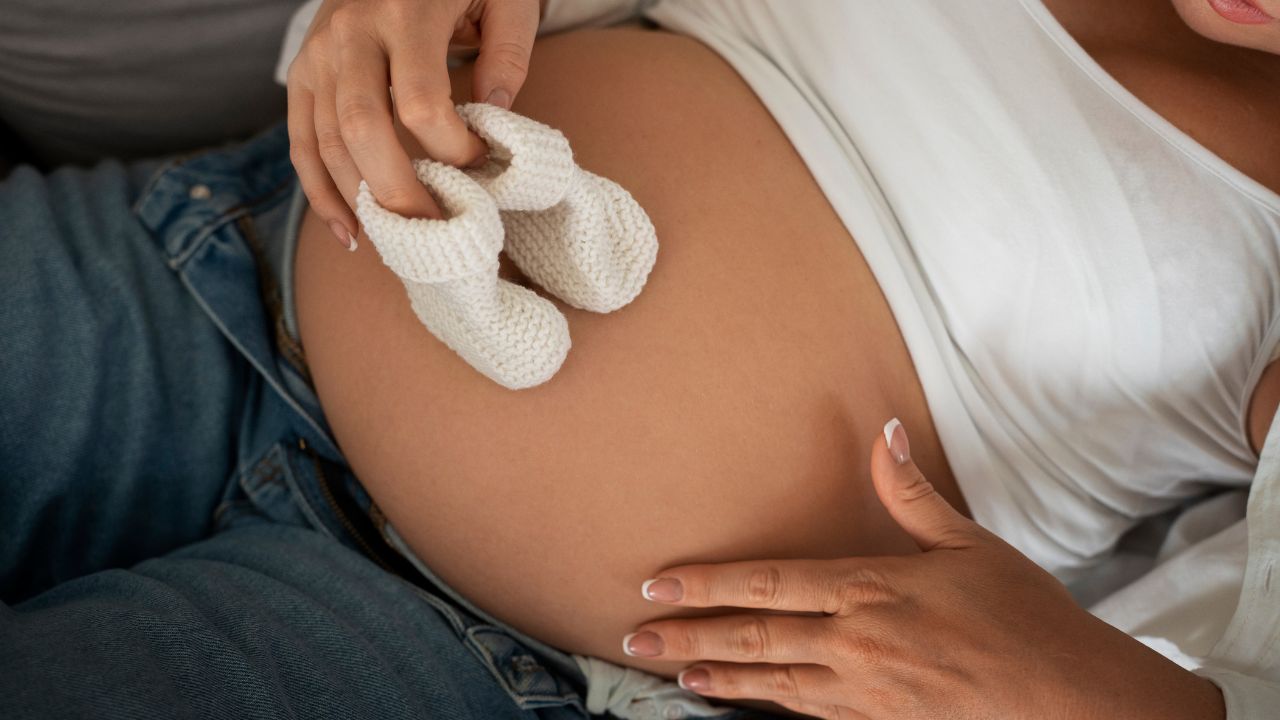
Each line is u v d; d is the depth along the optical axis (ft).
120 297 2.48
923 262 2.40
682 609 2.28
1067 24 2.32
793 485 2.23
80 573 2.47
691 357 2.20
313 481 2.63
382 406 2.31
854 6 2.37
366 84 1.73
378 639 2.20
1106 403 2.42
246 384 2.73
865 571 2.06
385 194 1.66
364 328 2.33
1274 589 2.11
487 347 1.90
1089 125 2.19
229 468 2.66
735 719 2.50
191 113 3.51
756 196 2.34
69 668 1.72
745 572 2.11
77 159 3.64
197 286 2.60
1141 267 2.21
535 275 2.07
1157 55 2.26
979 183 2.28
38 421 2.30
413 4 1.80
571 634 2.43
